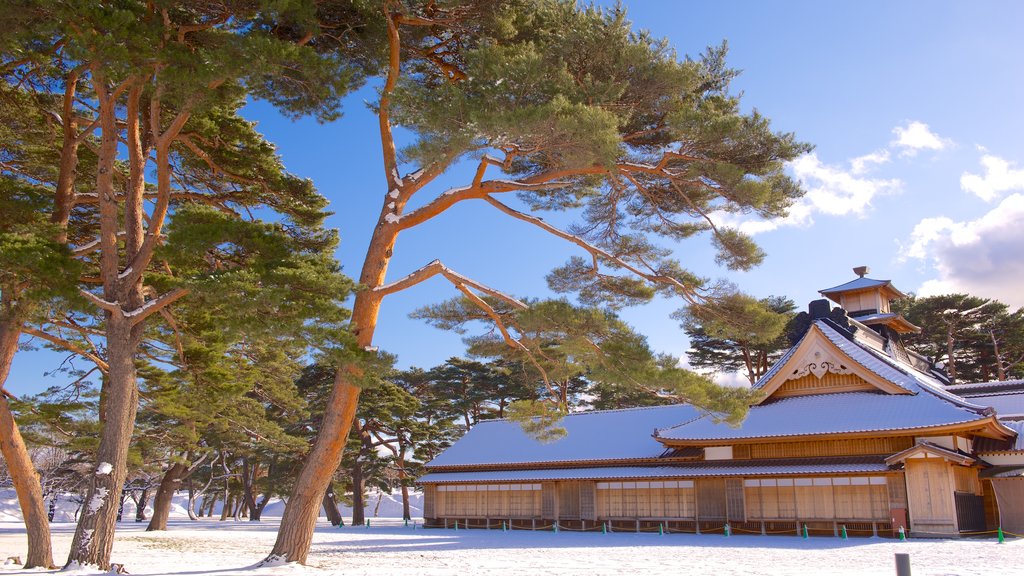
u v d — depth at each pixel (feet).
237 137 69.82
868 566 59.52
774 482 110.42
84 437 87.86
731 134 52.44
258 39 47.98
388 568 57.82
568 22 59.31
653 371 53.57
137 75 50.31
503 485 137.69
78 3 47.21
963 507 97.96
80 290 51.75
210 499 299.58
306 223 77.41
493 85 50.96
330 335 48.98
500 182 58.85
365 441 185.68
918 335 215.72
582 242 61.87
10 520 236.63
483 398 218.79
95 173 73.46
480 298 62.54
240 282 47.52
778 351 204.95
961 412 100.07
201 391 78.69
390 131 61.93
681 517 117.60
